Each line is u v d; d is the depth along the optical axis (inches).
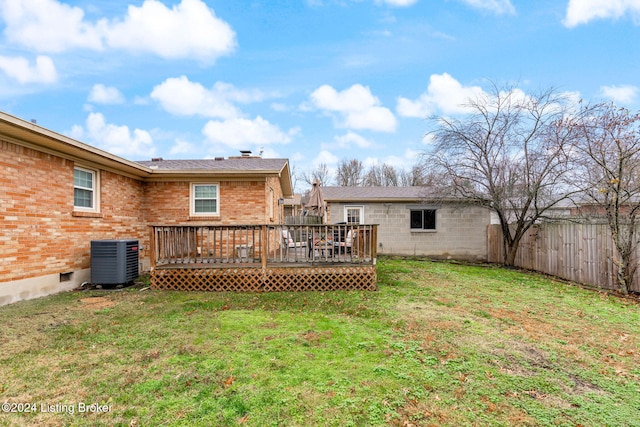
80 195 315.9
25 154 251.1
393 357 151.4
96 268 296.0
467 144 469.4
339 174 1654.8
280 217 615.2
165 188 418.9
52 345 160.9
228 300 253.3
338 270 298.2
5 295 235.3
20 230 246.8
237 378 130.6
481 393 123.3
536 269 428.5
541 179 412.2
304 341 168.2
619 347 169.8
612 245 314.7
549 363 149.9
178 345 161.8
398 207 582.6
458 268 446.9
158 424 103.8
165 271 296.7
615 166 321.7
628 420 108.9
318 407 112.6
